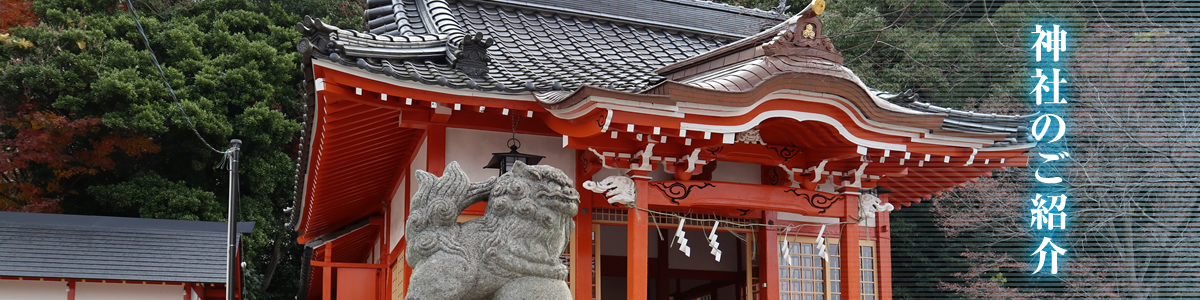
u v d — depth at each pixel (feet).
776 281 30.53
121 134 74.54
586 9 41.63
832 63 25.54
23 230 55.47
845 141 25.76
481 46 26.12
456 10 39.34
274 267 80.69
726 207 30.66
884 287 33.06
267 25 85.05
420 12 37.96
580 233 28.17
